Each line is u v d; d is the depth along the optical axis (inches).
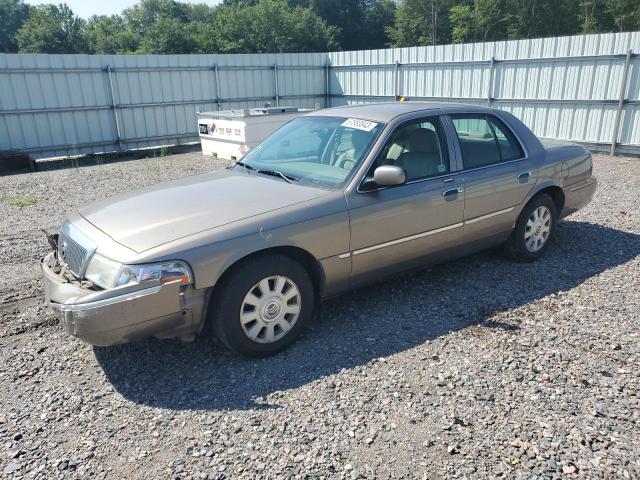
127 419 125.0
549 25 1983.3
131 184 453.7
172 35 2052.2
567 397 127.1
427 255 182.7
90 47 2824.8
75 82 619.2
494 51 589.3
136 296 127.0
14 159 556.1
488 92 604.7
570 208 229.3
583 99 527.2
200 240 134.9
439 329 163.3
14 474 107.4
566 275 204.7
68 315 128.4
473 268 213.5
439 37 2333.9
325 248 154.3
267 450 112.3
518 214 207.3
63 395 135.5
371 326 166.6
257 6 2111.2
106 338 128.1
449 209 181.2
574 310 173.6
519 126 212.7
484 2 2011.6
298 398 130.1
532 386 131.9
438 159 183.2
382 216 164.1
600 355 145.7
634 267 211.2
